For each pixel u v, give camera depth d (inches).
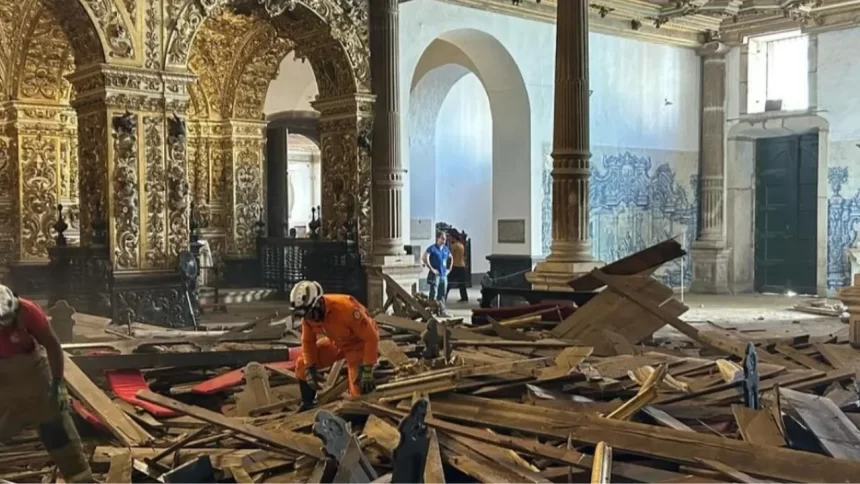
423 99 862.5
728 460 193.6
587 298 449.1
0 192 585.6
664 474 192.9
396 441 212.2
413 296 489.7
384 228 588.7
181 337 380.2
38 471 210.2
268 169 746.8
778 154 899.4
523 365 297.7
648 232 866.1
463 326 426.3
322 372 301.1
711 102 906.1
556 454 199.6
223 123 693.3
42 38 559.8
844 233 834.8
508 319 440.8
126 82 458.0
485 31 704.4
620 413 233.1
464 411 240.1
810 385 286.8
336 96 588.4
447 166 930.7
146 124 467.2
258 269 697.0
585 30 527.2
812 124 847.1
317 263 602.9
